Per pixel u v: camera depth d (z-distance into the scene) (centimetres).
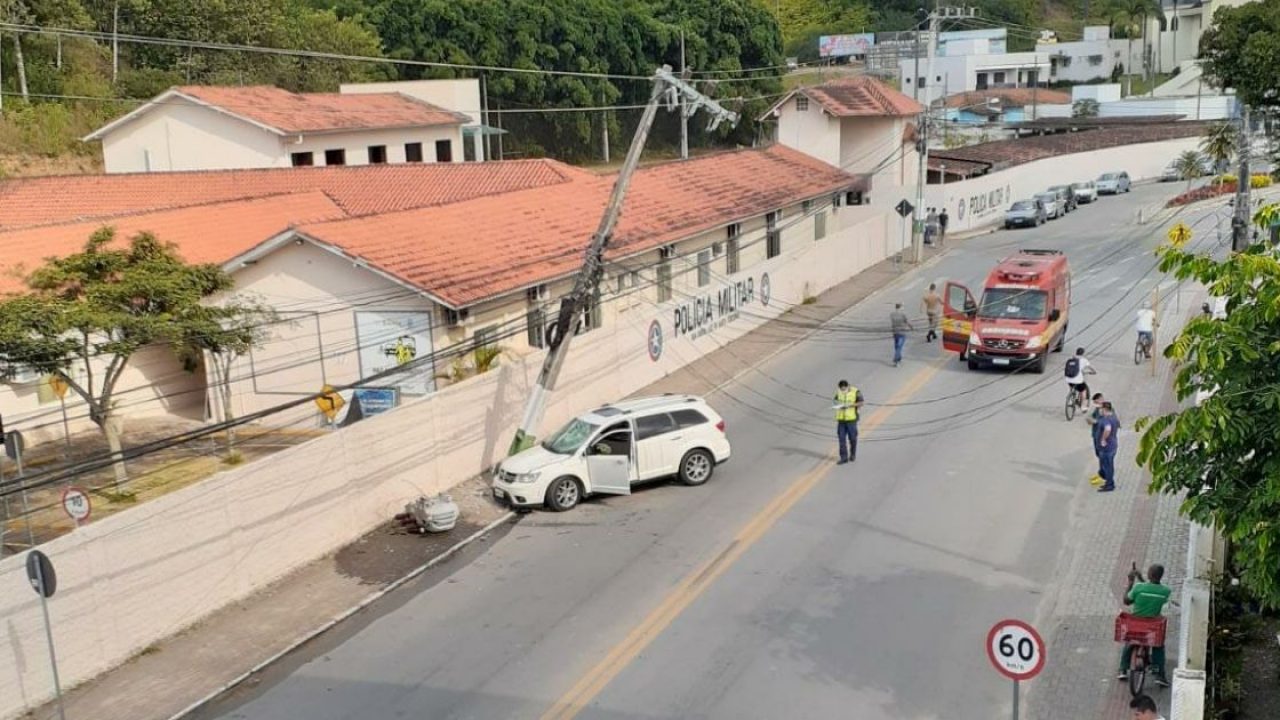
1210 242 4681
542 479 2177
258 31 6600
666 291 3569
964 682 1473
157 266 2239
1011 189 6375
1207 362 1132
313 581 1895
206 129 4566
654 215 3669
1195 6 11888
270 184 3916
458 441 2358
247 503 1836
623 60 8212
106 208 3744
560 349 2356
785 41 12075
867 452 2481
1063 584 1769
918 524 2041
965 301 3269
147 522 1661
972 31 11181
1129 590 1475
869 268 4819
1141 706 1171
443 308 2603
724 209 3981
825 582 1803
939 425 2664
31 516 2108
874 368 3244
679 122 8956
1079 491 2184
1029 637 1151
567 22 7744
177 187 3906
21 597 1477
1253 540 1136
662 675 1513
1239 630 1565
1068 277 3419
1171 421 1211
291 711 1470
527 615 1727
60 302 2073
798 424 2725
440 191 3866
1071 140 7394
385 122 4928
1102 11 13538
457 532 2102
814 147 5788
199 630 1725
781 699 1441
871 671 1508
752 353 3478
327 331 2686
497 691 1490
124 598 1628
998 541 1950
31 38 5512
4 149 4912
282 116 4603
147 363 2873
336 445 2022
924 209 5125
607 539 2034
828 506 2152
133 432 2717
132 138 4650
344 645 1659
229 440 2486
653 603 1745
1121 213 5925
